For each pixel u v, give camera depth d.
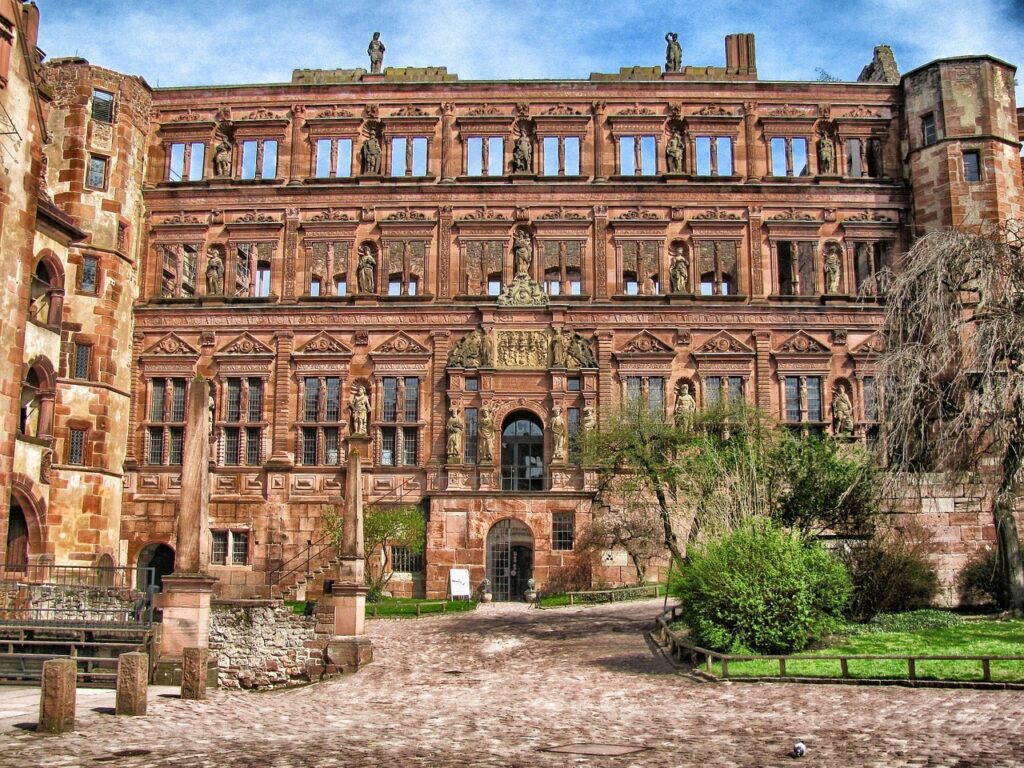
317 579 53.47
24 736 18.77
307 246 62.88
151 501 59.22
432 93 64.38
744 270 61.91
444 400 60.06
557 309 60.47
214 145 64.38
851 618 36.56
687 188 62.62
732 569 29.72
